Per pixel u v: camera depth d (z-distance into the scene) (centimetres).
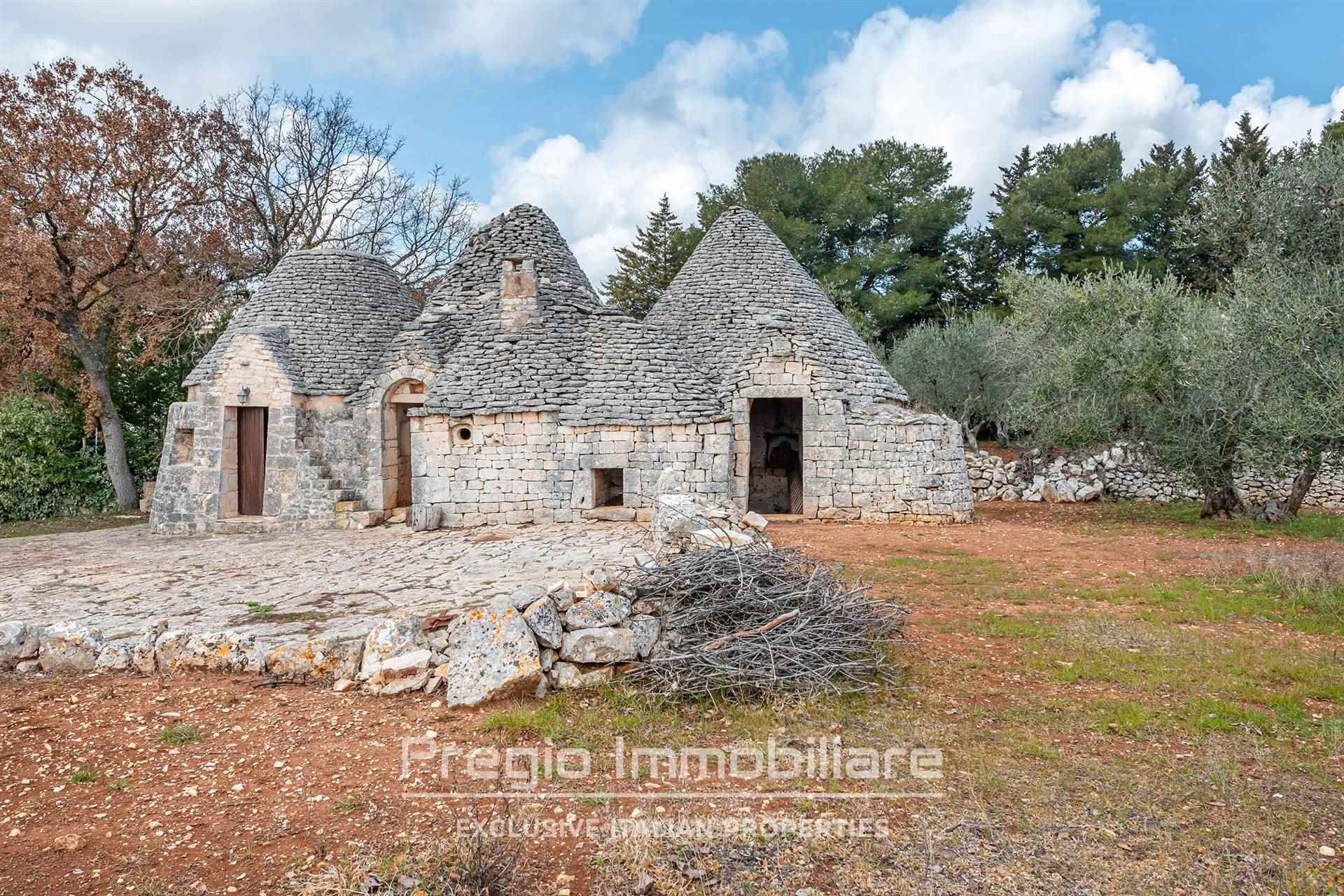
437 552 1277
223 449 1706
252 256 2941
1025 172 4172
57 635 744
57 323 2306
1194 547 1369
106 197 2322
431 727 593
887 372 1944
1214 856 404
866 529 1569
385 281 1997
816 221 3484
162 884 397
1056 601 948
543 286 1836
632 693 632
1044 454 2386
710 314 1919
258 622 805
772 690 625
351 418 1744
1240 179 1545
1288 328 1266
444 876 386
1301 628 827
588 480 1628
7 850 433
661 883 388
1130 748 536
